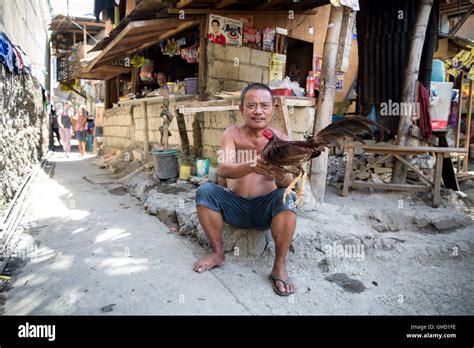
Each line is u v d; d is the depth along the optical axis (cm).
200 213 288
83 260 314
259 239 317
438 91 503
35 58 913
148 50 862
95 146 1433
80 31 1662
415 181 488
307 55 748
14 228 380
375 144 452
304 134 397
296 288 266
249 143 279
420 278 288
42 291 260
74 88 1767
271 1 546
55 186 655
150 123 778
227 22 584
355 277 289
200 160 544
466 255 327
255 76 636
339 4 353
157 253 329
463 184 575
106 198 560
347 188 452
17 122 566
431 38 473
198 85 613
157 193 503
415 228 374
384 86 501
